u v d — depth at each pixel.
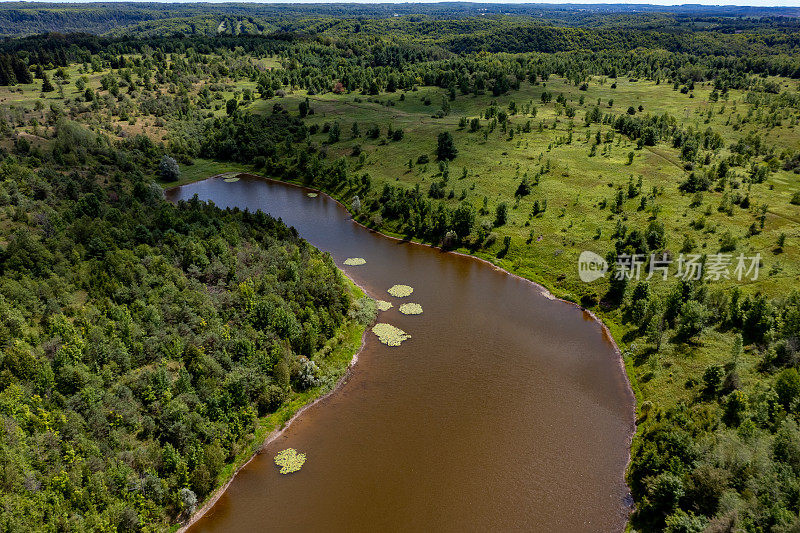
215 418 63.06
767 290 85.94
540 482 59.41
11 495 44.91
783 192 124.19
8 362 57.44
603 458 62.75
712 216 112.56
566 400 72.62
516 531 53.50
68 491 48.50
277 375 71.44
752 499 48.03
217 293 83.25
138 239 94.25
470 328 90.31
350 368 80.00
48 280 76.88
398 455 63.47
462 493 58.00
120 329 69.00
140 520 50.34
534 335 88.00
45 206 108.31
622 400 72.38
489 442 65.31
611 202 124.56
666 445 58.12
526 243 115.38
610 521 54.44
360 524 54.41
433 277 109.38
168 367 68.25
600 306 93.94
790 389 60.25
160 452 55.88
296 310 84.00
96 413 56.75
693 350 76.44
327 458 63.22
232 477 60.75
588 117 192.25
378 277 109.62
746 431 56.28
